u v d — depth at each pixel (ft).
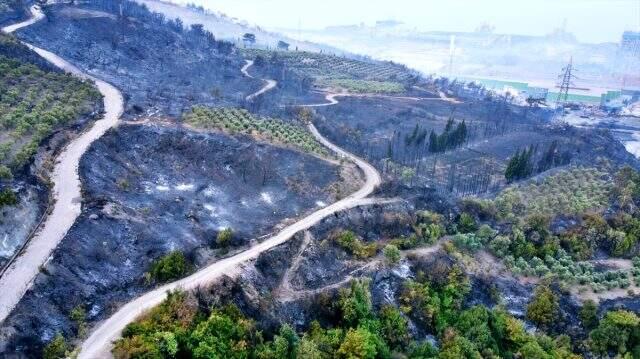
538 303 294.66
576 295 312.71
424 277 288.10
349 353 216.13
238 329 198.18
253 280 236.02
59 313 188.03
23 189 235.40
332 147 458.91
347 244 290.15
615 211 400.47
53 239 215.92
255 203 322.55
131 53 638.94
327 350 217.77
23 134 294.05
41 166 270.67
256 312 222.28
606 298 312.09
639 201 416.67
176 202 291.58
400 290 276.82
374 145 570.87
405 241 312.50
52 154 288.30
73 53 562.25
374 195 356.18
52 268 199.52
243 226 288.51
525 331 279.90
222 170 343.46
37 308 183.32
